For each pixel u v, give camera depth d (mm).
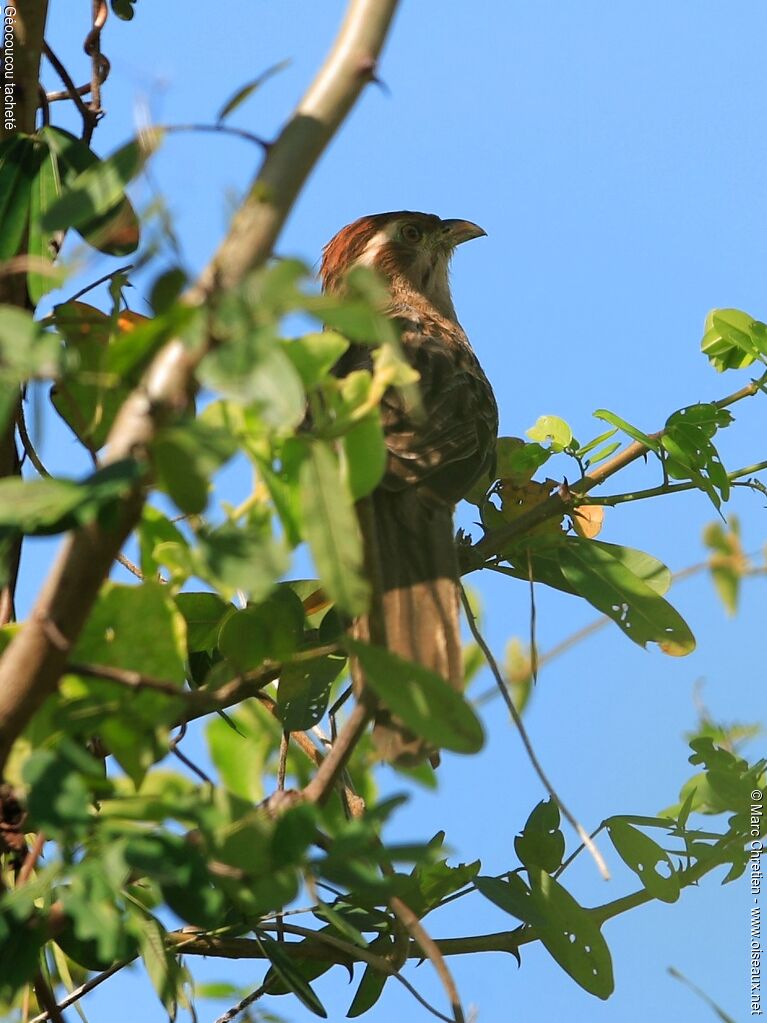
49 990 5805
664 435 7699
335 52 4012
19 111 6320
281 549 3828
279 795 4914
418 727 4148
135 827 4117
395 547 7539
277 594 5664
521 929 6562
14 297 5836
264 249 3746
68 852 4199
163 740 4332
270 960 5672
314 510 4016
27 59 6305
